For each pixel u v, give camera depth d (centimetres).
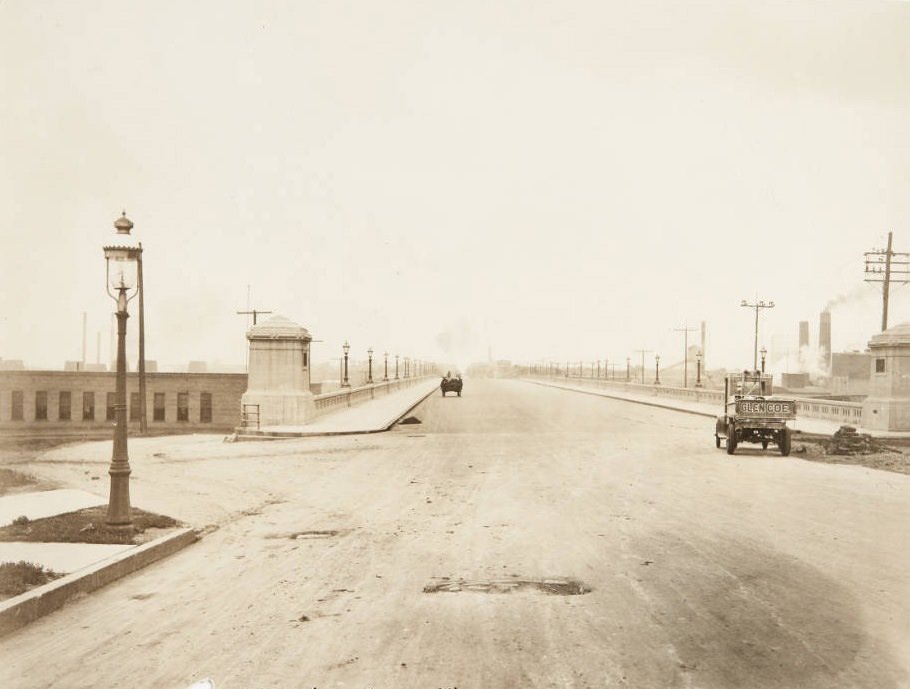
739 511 1227
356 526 1150
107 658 612
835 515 1189
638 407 4356
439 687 539
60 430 4500
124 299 1069
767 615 697
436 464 1889
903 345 2514
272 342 2878
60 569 838
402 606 734
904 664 578
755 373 2159
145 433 4141
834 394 4553
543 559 915
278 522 1195
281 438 2594
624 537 1035
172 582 847
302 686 545
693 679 550
